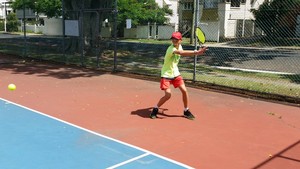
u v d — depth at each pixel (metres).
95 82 12.60
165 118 8.17
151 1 47.44
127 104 9.43
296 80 14.03
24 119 7.89
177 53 7.73
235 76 14.86
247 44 32.22
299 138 6.97
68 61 18.30
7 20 60.06
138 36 45.09
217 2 40.72
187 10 46.28
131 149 6.20
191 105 9.47
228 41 36.56
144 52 25.09
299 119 8.33
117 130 7.23
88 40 21.44
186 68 17.22
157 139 6.75
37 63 17.75
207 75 14.91
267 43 29.77
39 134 6.89
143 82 12.68
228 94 10.90
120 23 44.34
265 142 6.71
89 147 6.25
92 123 7.68
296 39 27.98
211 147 6.40
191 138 6.85
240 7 41.94
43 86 11.78
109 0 21.92
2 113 8.36
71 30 16.78
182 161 5.73
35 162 5.57
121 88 11.55
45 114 8.33
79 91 11.00
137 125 7.60
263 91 11.12
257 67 18.12
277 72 16.28
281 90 11.71
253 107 9.38
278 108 9.33
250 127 7.63
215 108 9.21
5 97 10.05
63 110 8.73
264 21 28.16
